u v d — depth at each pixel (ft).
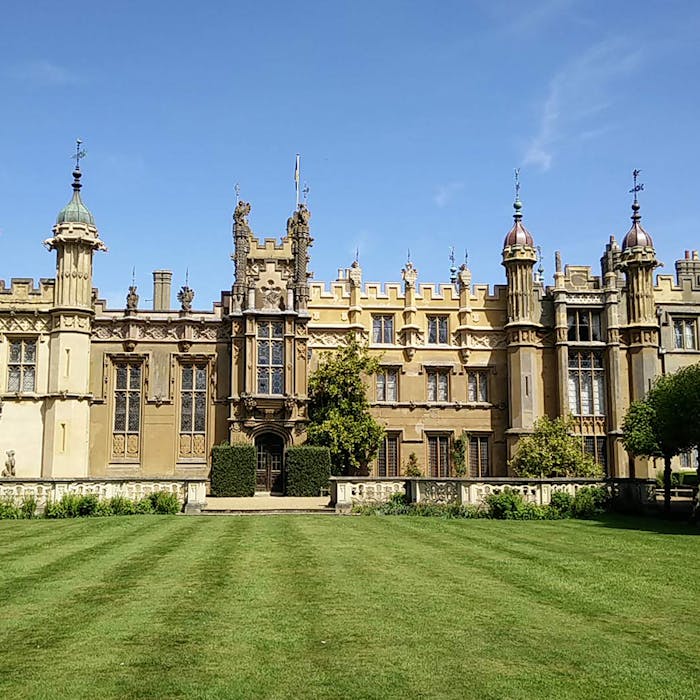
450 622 40.24
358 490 102.83
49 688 30.12
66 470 134.31
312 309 154.51
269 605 43.39
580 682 31.40
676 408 97.81
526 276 155.43
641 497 102.78
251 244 151.12
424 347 155.94
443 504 98.53
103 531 76.64
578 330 155.63
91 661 33.37
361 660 33.81
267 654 34.47
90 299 142.10
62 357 137.49
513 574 54.03
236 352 144.05
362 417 142.41
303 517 92.99
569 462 129.39
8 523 84.84
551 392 154.51
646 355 152.97
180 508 100.73
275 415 142.10
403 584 49.75
